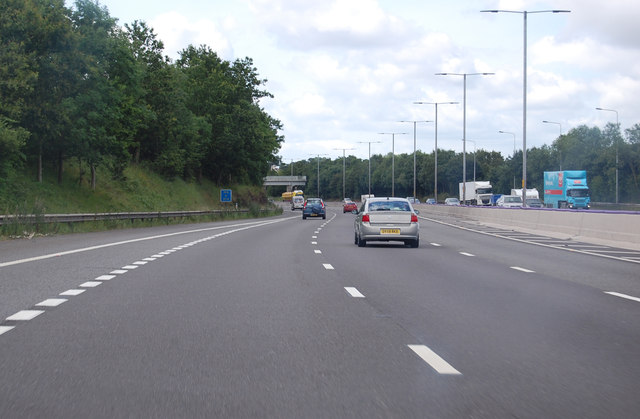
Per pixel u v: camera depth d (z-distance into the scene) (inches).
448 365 262.5
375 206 957.8
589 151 4849.9
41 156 1835.6
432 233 1370.6
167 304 407.2
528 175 5595.5
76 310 381.1
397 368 257.1
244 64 3464.6
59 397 214.8
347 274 586.6
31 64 1587.1
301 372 249.8
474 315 380.2
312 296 448.1
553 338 317.4
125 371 248.5
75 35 1668.3
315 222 2111.2
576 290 494.0
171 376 242.2
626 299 449.1
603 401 215.8
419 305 414.6
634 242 939.3
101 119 1836.9
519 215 1518.2
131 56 1989.4
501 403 212.8
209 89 3255.4
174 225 1770.4
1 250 802.2
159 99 2652.6
